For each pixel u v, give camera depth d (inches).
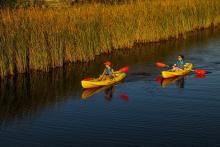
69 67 1259.8
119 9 1526.8
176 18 1720.0
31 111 864.9
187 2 1827.0
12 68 1161.4
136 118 793.6
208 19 1945.1
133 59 1352.1
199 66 1226.6
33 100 943.0
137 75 1145.4
